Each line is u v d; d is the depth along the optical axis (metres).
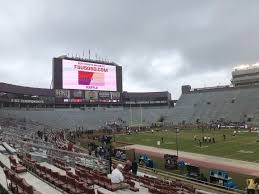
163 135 71.06
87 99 100.38
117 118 110.06
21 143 28.39
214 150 45.47
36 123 79.19
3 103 85.31
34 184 15.40
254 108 99.19
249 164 34.56
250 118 95.56
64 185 14.29
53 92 94.62
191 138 61.75
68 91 96.69
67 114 98.62
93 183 16.30
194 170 27.92
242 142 52.59
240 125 87.38
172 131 81.31
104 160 24.34
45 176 16.16
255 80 130.62
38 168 17.61
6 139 32.25
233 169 32.34
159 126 100.00
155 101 128.75
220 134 67.50
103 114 108.56
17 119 76.38
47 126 79.62
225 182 24.33
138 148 50.25
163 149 48.56
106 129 88.31
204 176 27.95
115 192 16.16
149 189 17.06
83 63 99.50
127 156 40.94
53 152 26.19
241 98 107.62
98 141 57.28
